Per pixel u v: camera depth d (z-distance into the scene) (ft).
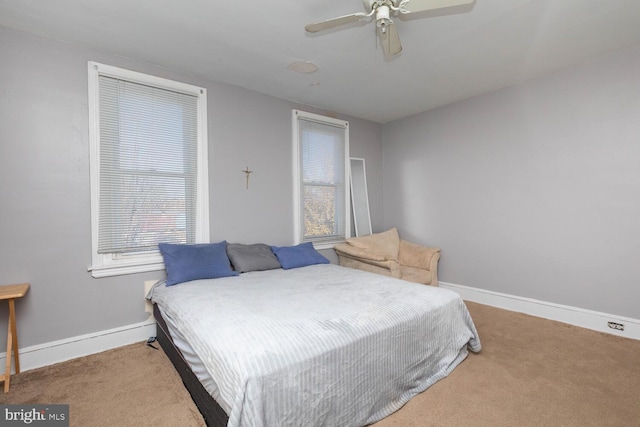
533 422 5.16
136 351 7.91
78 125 7.73
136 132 8.57
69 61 7.64
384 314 5.83
